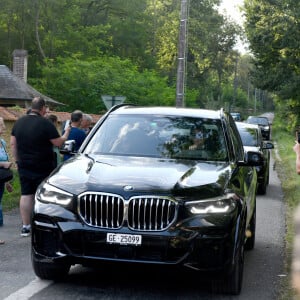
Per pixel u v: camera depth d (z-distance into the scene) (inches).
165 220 219.3
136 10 2452.0
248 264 301.6
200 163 260.8
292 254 321.1
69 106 1553.9
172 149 272.1
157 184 224.8
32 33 2212.1
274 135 2171.5
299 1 1764.3
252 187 301.9
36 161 335.3
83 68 1551.4
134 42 2471.7
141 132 282.4
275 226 418.6
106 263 220.5
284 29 1739.7
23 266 274.5
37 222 230.1
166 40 2785.4
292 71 1845.5
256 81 1929.1
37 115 337.7
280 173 867.4
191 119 290.8
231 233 223.5
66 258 223.9
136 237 217.6
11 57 2236.7
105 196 221.3
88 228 220.7
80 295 231.8
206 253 219.8
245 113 4015.8
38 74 2151.8
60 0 2150.6
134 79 1556.3
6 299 224.1
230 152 275.9
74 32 2170.3
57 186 232.5
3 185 373.1
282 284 261.7
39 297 227.5
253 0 1820.9
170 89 1611.7
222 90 3772.1
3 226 379.2
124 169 240.1
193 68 2901.1
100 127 290.7
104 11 2448.3
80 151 278.2
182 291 242.8
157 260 218.5
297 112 2090.3
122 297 231.5
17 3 2102.6
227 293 239.9
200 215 220.4
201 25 2815.0
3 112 772.0
